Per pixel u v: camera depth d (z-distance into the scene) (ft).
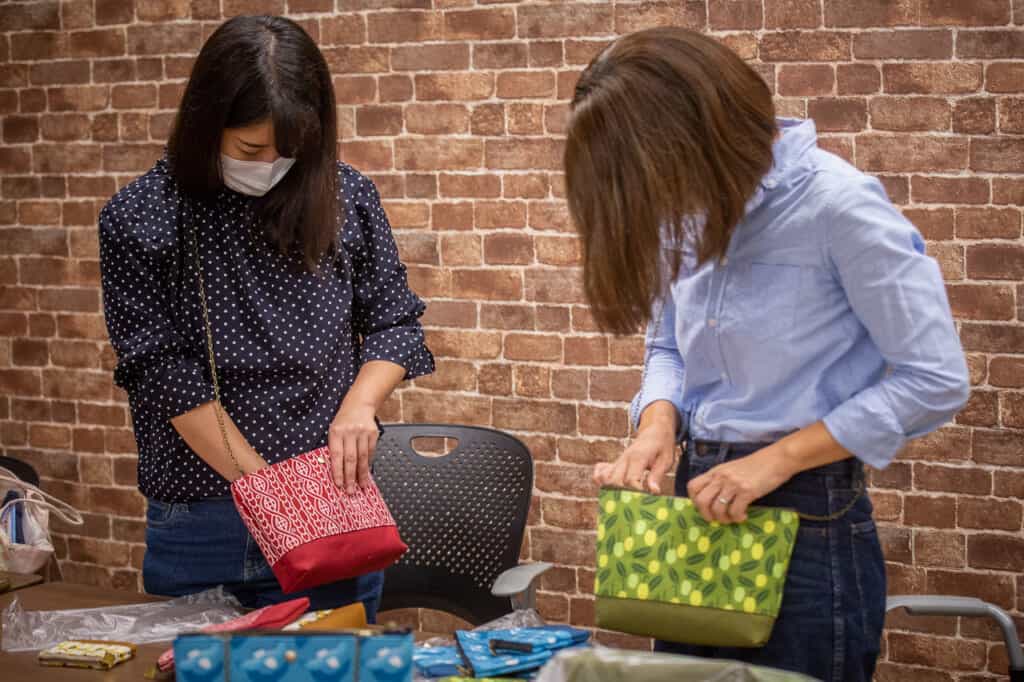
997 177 10.00
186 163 6.14
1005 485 10.18
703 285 5.41
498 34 11.19
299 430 6.49
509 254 11.39
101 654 5.36
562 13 10.97
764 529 5.17
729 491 5.10
